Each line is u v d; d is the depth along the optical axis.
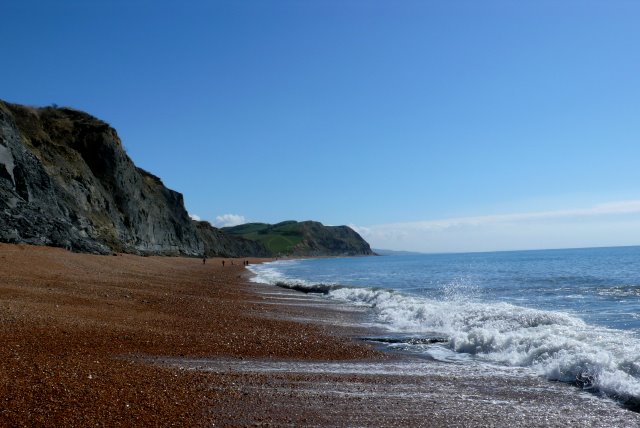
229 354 12.91
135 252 65.06
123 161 76.81
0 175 41.22
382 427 7.71
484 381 10.59
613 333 14.44
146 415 7.55
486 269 70.50
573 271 57.84
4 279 22.64
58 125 71.62
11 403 7.34
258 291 35.84
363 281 49.81
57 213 48.06
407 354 13.93
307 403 8.77
